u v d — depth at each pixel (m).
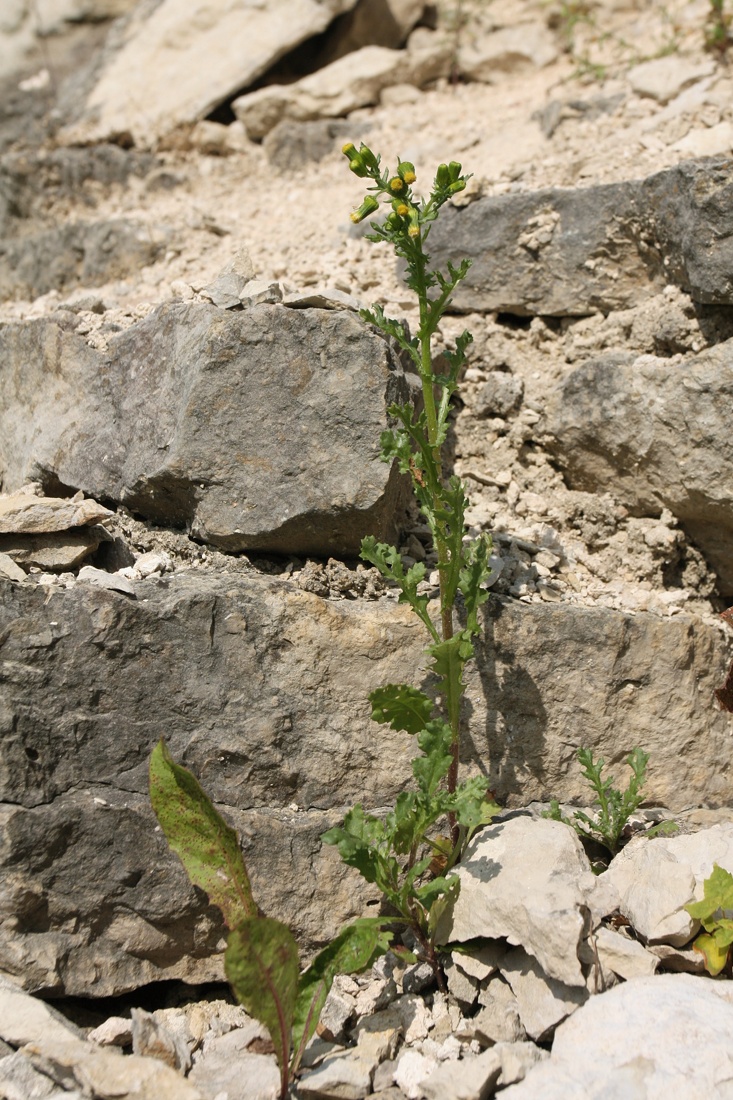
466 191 4.39
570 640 3.48
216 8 6.59
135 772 3.16
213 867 2.94
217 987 3.27
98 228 5.03
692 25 5.75
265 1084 2.78
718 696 3.62
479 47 6.37
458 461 4.14
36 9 7.41
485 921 2.99
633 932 3.13
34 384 4.07
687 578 3.99
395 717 3.12
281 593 3.30
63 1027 2.85
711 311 3.83
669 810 3.60
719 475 3.69
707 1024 2.69
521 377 4.23
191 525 3.62
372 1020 3.04
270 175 5.87
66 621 3.11
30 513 3.38
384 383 3.41
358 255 4.59
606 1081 2.59
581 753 3.37
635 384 3.84
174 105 6.34
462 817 2.96
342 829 2.94
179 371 3.53
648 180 3.92
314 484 3.42
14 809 2.99
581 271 4.17
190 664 3.21
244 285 3.75
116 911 3.10
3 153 6.42
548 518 4.04
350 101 6.16
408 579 3.07
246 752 3.25
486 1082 2.67
